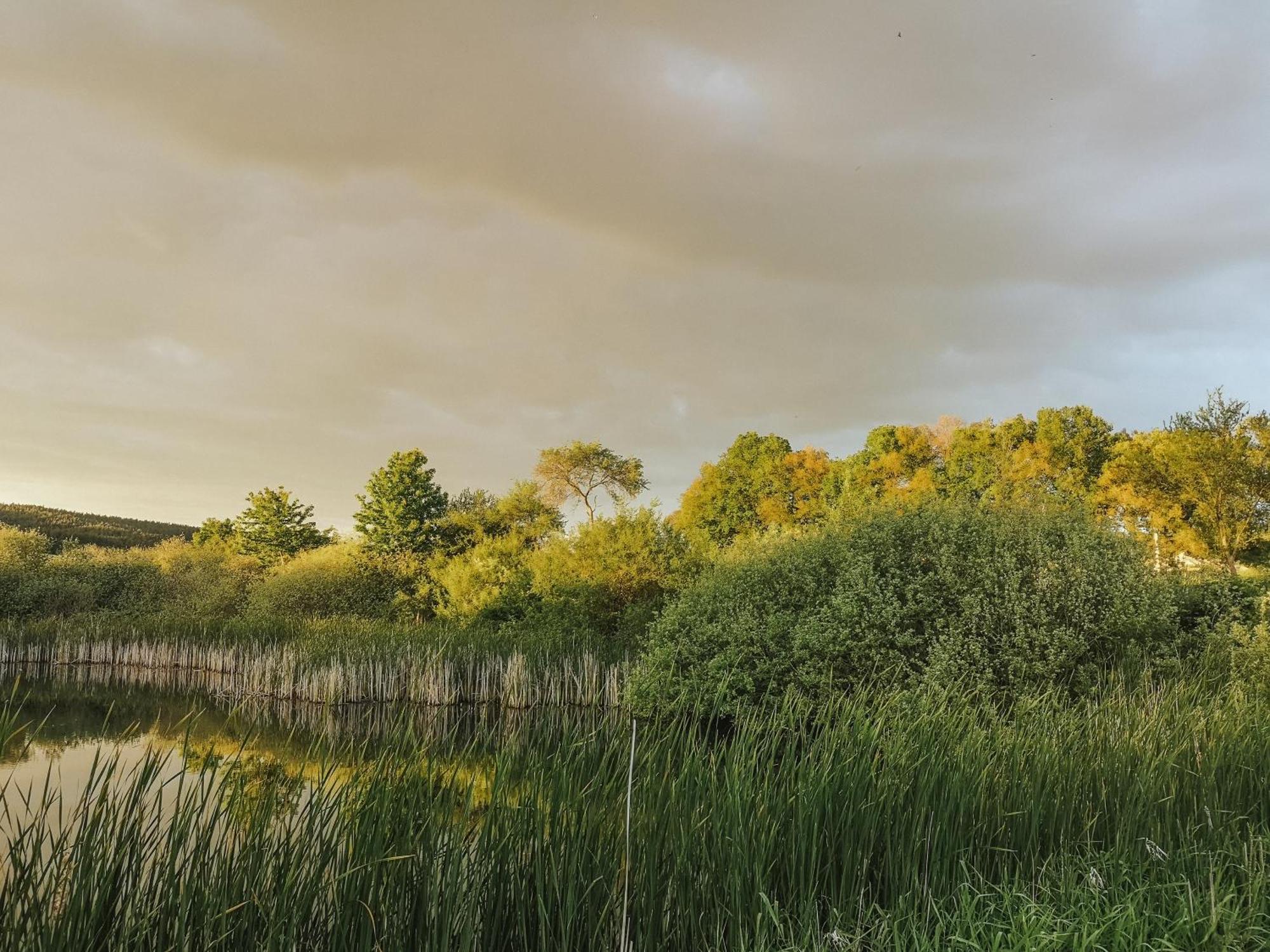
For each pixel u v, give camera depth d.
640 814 4.43
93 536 68.81
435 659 17.27
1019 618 10.70
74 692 18.16
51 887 3.47
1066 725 6.65
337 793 4.11
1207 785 5.54
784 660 11.80
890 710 6.64
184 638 22.64
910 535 12.76
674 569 20.83
